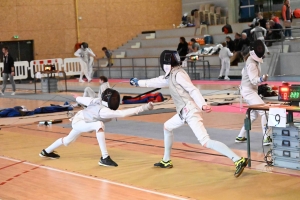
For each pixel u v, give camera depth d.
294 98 6.93
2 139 10.59
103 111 7.59
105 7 31.80
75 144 9.60
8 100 19.27
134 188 6.43
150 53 28.95
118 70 29.38
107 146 9.32
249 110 7.14
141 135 10.38
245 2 28.59
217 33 27.62
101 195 6.18
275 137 7.17
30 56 30.23
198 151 8.51
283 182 6.39
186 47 24.62
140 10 32.47
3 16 29.36
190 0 31.28
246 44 23.52
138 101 16.12
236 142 9.01
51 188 6.62
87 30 31.48
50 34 30.58
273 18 24.16
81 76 26.98
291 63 22.16
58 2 30.69
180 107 6.91
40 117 13.77
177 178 6.82
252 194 5.93
